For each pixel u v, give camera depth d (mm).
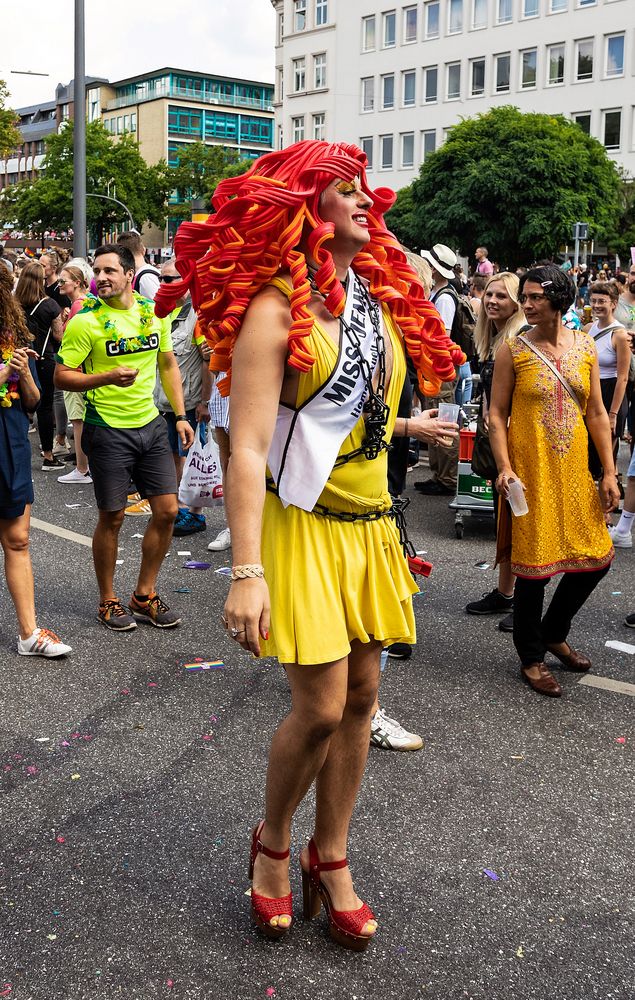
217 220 2357
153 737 3832
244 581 2195
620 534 7027
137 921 2719
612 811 3365
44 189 69688
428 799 3406
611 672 4621
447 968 2566
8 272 4320
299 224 2289
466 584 6004
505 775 3592
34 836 3125
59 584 5789
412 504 8242
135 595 5141
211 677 4445
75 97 16391
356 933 2592
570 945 2674
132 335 4824
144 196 74500
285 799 2520
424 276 4539
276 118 68125
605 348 7582
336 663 2398
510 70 53938
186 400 6660
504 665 4684
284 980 2502
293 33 64250
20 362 4285
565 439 4258
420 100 57812
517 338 4340
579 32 51000
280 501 2400
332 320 2363
